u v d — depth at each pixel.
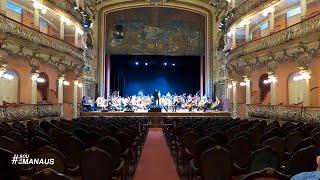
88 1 37.75
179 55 44.03
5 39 19.17
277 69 27.27
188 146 10.40
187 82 46.47
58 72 28.66
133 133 12.77
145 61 45.56
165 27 43.91
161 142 18.86
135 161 11.88
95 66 41.91
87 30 35.62
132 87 46.16
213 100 41.97
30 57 23.61
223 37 38.09
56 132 11.20
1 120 17.89
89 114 32.09
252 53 27.03
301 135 10.21
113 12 43.41
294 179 3.67
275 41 23.53
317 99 22.16
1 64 19.25
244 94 33.44
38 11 25.22
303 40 20.08
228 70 33.66
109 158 6.53
